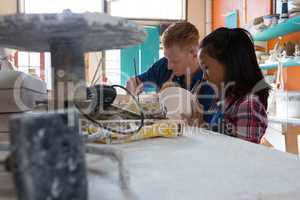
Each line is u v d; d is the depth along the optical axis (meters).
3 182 0.40
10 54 1.35
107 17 0.47
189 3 4.60
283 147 2.77
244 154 0.68
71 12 0.46
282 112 2.76
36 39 0.54
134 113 0.97
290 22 2.74
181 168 0.55
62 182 0.27
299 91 2.88
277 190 0.43
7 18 0.45
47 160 0.26
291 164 0.58
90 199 0.39
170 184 0.46
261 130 1.13
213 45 1.26
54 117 0.27
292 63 2.83
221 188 0.44
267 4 3.35
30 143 0.25
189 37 1.74
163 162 0.60
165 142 0.84
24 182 0.25
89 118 0.74
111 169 0.53
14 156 0.25
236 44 1.24
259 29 3.11
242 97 1.19
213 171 0.53
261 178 0.49
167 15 4.59
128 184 0.44
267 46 3.47
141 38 0.58
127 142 0.83
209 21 4.61
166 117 1.14
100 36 0.53
